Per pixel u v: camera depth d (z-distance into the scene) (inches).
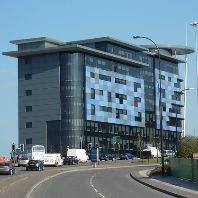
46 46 5718.5
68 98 5492.1
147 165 3452.3
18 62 5861.2
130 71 6284.5
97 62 5777.6
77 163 3912.4
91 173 2306.8
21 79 5816.9
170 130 6796.3
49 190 1232.8
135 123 6230.3
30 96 5743.1
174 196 1053.8
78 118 5472.4
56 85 5561.0
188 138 2303.2
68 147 5408.5
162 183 1448.1
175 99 7032.5
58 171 2496.3
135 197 1018.1
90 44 6053.2
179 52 7111.2
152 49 6284.5
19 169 2864.2
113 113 5910.4
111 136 5876.0
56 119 5531.5
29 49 5689.0
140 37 1895.9
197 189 1204.5
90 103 5605.3
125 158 5068.9
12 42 5826.8
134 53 6368.1
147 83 6569.9
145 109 6471.5
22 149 3540.8
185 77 4404.5
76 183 1537.9
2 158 3609.7
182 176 1685.5
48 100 5605.3
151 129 6510.8
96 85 5718.5
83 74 5585.6
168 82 6904.5
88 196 1039.6
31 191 1189.7
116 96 5994.1
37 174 2186.3
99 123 5728.3
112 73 5969.5
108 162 4180.6
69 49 5502.0
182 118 7150.6
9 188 1295.5
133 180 1711.4
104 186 1390.3
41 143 5605.3
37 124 5654.5
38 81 5698.8
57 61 5580.7
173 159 1850.4
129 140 6141.7
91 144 5457.7
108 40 5895.7
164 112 6747.1
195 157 1690.5
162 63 6820.9
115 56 5866.1
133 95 6264.8
